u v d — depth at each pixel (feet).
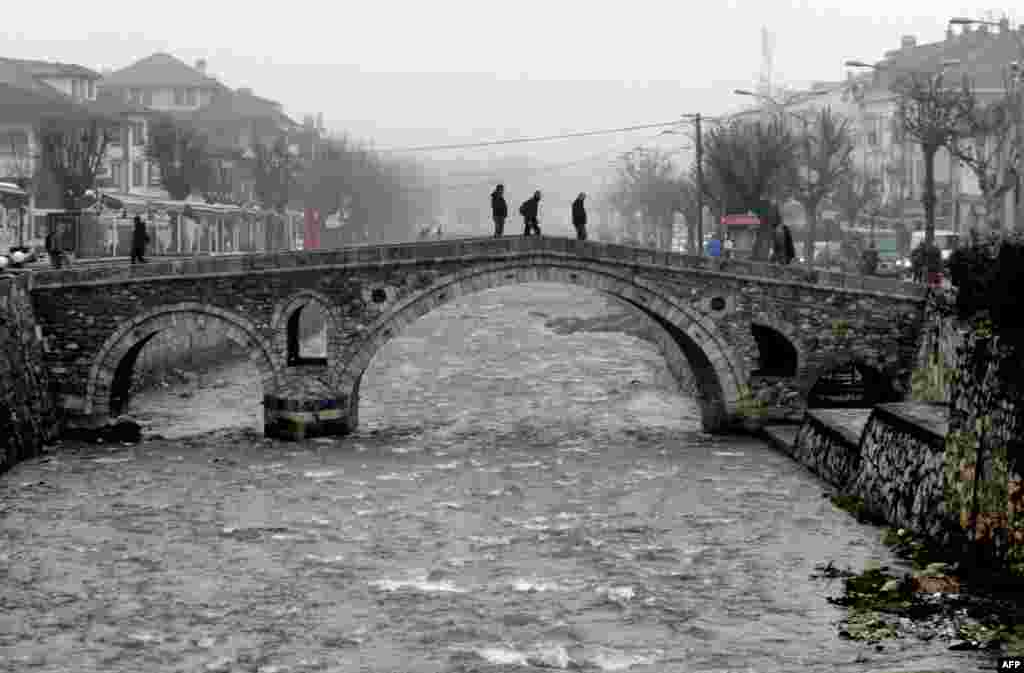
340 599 143.02
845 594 140.46
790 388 234.79
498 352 368.68
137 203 376.27
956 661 115.75
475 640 129.70
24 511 179.93
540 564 155.63
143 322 230.07
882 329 230.89
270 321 232.12
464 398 284.61
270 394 233.55
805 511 178.70
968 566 139.54
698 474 203.92
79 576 151.12
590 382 307.78
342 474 205.05
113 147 471.62
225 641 129.90
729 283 232.94
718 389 237.25
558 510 181.88
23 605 140.97
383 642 129.29
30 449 215.51
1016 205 319.68
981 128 339.77
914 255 286.05
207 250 452.35
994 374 136.46
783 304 233.14
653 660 122.83
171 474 203.72
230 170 570.46
